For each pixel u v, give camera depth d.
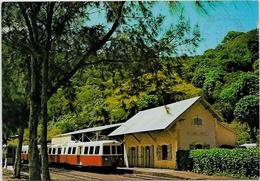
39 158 19.64
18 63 21.02
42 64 18.28
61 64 19.48
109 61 18.95
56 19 19.05
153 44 18.19
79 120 49.22
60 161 48.75
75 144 45.66
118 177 32.19
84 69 20.02
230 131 40.44
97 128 46.31
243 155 28.59
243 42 54.28
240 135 43.28
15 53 20.16
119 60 18.88
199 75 52.78
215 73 52.75
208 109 39.22
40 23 19.27
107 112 48.38
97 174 36.41
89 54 18.56
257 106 43.28
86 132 46.41
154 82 18.95
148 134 41.22
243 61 54.00
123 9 18.22
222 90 51.62
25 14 18.34
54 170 44.31
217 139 39.72
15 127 23.75
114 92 20.61
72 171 42.72
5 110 22.97
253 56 53.81
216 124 39.53
